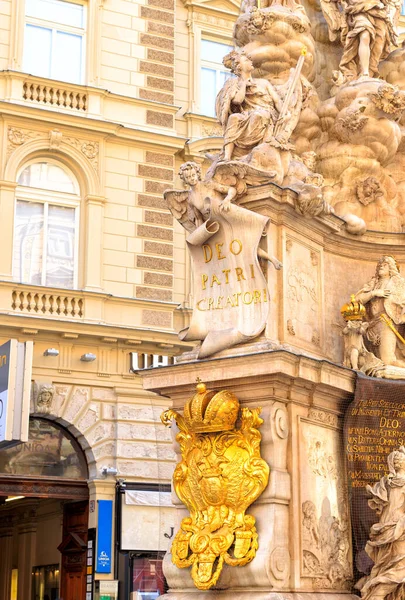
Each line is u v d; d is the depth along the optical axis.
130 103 20.73
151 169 20.69
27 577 21.75
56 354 18.55
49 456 18.70
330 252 8.12
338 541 7.21
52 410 18.55
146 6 21.44
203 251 7.46
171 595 7.05
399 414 7.52
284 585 6.64
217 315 7.31
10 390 16.02
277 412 6.86
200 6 22.12
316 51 8.98
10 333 18.33
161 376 7.36
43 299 18.80
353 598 7.10
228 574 6.75
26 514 22.19
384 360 7.83
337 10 8.98
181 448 7.16
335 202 8.39
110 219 20.05
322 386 7.10
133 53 21.08
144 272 20.16
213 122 21.91
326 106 8.49
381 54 8.99
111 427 19.12
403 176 8.72
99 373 19.16
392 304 7.92
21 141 19.23
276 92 7.88
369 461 7.41
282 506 6.78
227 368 6.96
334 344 7.90
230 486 6.78
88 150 19.91
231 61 8.02
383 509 7.14
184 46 22.05
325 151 8.45
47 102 19.72
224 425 6.85
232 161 7.30
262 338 7.06
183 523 7.02
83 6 20.70
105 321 19.38
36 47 20.05
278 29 8.30
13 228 18.89
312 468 7.07
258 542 6.66
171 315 20.12
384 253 8.42
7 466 18.30
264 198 7.21
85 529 18.92
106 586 17.98
